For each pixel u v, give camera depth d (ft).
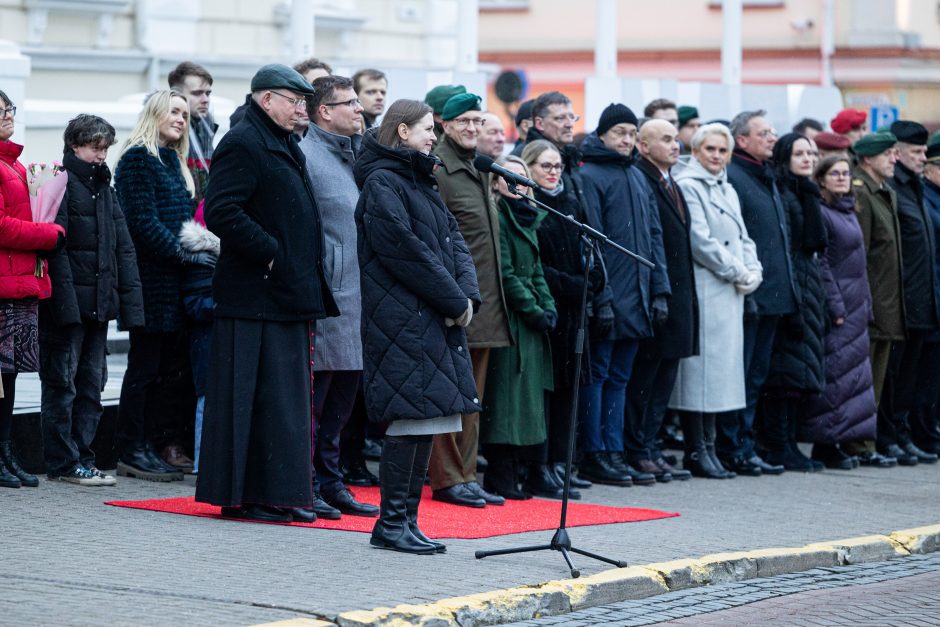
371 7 79.92
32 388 47.09
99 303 36.88
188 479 39.65
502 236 39.04
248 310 33.68
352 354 36.42
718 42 121.49
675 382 45.42
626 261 42.32
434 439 38.52
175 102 38.99
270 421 33.83
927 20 112.47
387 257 31.27
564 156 41.65
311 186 34.60
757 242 46.26
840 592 32.07
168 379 40.19
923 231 50.88
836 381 48.42
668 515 38.24
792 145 47.19
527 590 28.84
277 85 33.73
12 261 35.19
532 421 39.45
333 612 26.17
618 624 28.43
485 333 38.14
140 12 69.67
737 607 30.30
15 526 32.30
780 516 39.19
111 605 26.08
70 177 36.83
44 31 66.23
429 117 32.53
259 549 31.09
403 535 31.68
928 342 52.37
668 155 44.09
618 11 126.11
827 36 111.96
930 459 51.44
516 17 129.80
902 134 51.01
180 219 38.86
